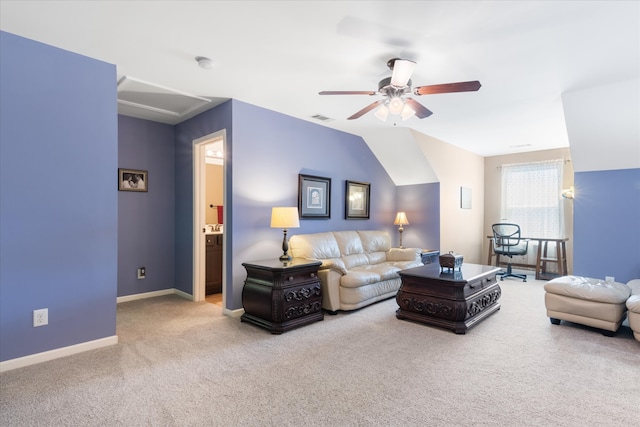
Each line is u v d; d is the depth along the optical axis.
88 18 2.17
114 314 2.83
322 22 2.21
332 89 3.40
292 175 4.31
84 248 2.68
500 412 1.87
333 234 4.56
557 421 1.79
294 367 2.41
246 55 2.68
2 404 1.92
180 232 4.62
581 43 2.46
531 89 3.36
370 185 5.64
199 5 2.03
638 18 2.13
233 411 1.87
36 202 2.45
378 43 2.48
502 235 6.08
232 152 3.67
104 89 2.79
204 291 4.38
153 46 2.54
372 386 2.14
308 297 3.38
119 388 2.11
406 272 3.57
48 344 2.50
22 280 2.39
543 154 6.38
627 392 2.08
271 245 4.03
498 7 2.03
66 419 1.79
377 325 3.35
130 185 4.34
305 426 1.75
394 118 4.38
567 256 6.09
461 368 2.40
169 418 1.80
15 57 2.37
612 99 3.39
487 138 5.49
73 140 2.63
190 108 4.03
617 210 4.03
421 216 5.93
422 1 1.97
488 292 3.63
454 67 2.87
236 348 2.76
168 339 2.96
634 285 3.48
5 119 2.33
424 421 1.79
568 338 2.99
